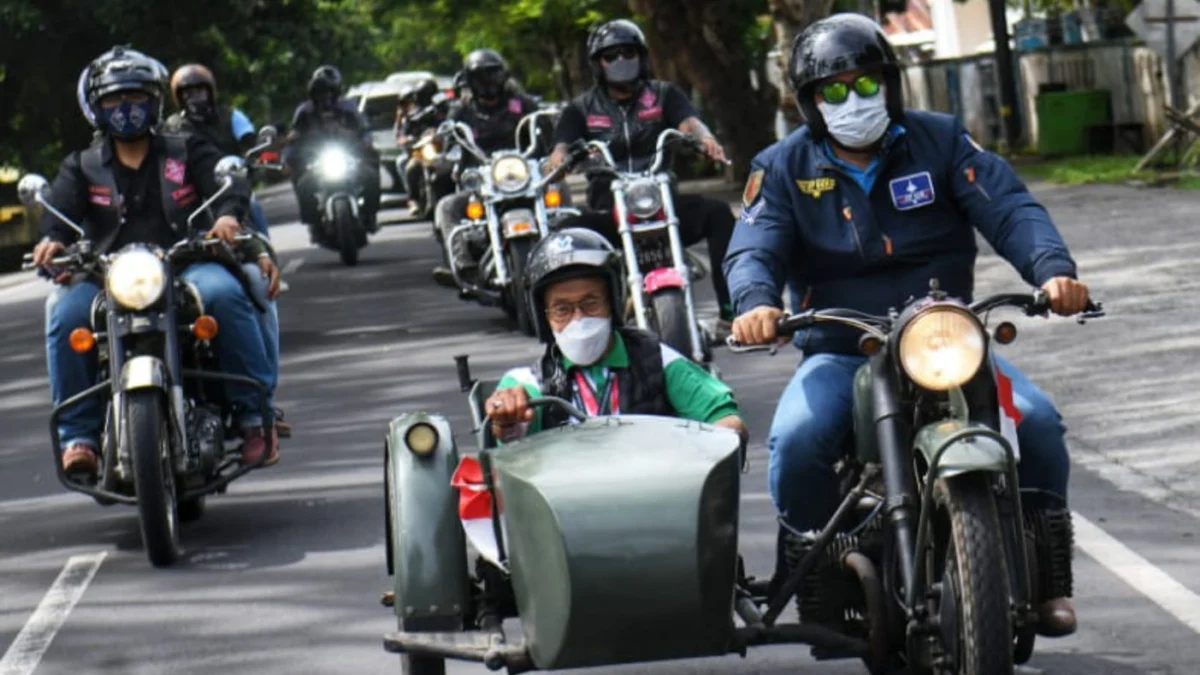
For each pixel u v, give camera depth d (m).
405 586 13.08
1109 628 15.45
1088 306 12.80
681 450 12.02
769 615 12.92
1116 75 70.88
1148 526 18.73
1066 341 29.95
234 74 103.25
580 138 28.86
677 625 11.71
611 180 29.05
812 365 13.69
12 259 81.94
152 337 20.03
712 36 77.12
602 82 29.11
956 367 11.81
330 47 108.69
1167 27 57.25
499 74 39.03
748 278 13.48
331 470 24.34
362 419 27.88
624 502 11.64
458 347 34.59
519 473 11.94
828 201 13.79
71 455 20.47
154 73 21.27
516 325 37.22
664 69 80.25
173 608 17.98
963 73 87.44
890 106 13.56
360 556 19.61
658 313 25.56
